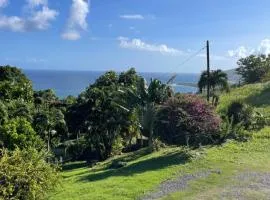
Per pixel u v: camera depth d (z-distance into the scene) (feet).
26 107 159.12
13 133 111.75
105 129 135.23
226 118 106.11
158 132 102.47
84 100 183.42
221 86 131.44
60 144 171.01
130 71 198.18
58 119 173.58
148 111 102.42
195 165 79.71
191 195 62.54
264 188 65.31
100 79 197.88
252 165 79.20
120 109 129.39
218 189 65.05
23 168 56.85
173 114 96.22
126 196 63.26
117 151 135.13
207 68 127.75
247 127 108.68
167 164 81.97
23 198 56.85
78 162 140.46
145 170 79.10
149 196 62.69
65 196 65.36
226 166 78.59
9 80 200.95
